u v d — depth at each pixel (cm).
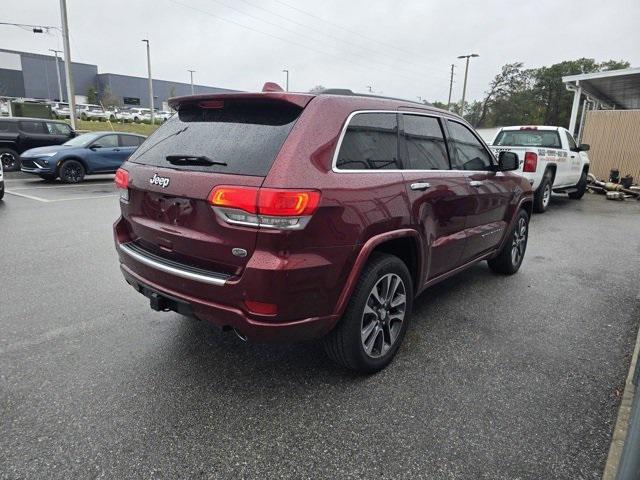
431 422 256
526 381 300
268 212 228
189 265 267
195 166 263
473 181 392
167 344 340
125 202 316
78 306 408
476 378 302
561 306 431
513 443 240
